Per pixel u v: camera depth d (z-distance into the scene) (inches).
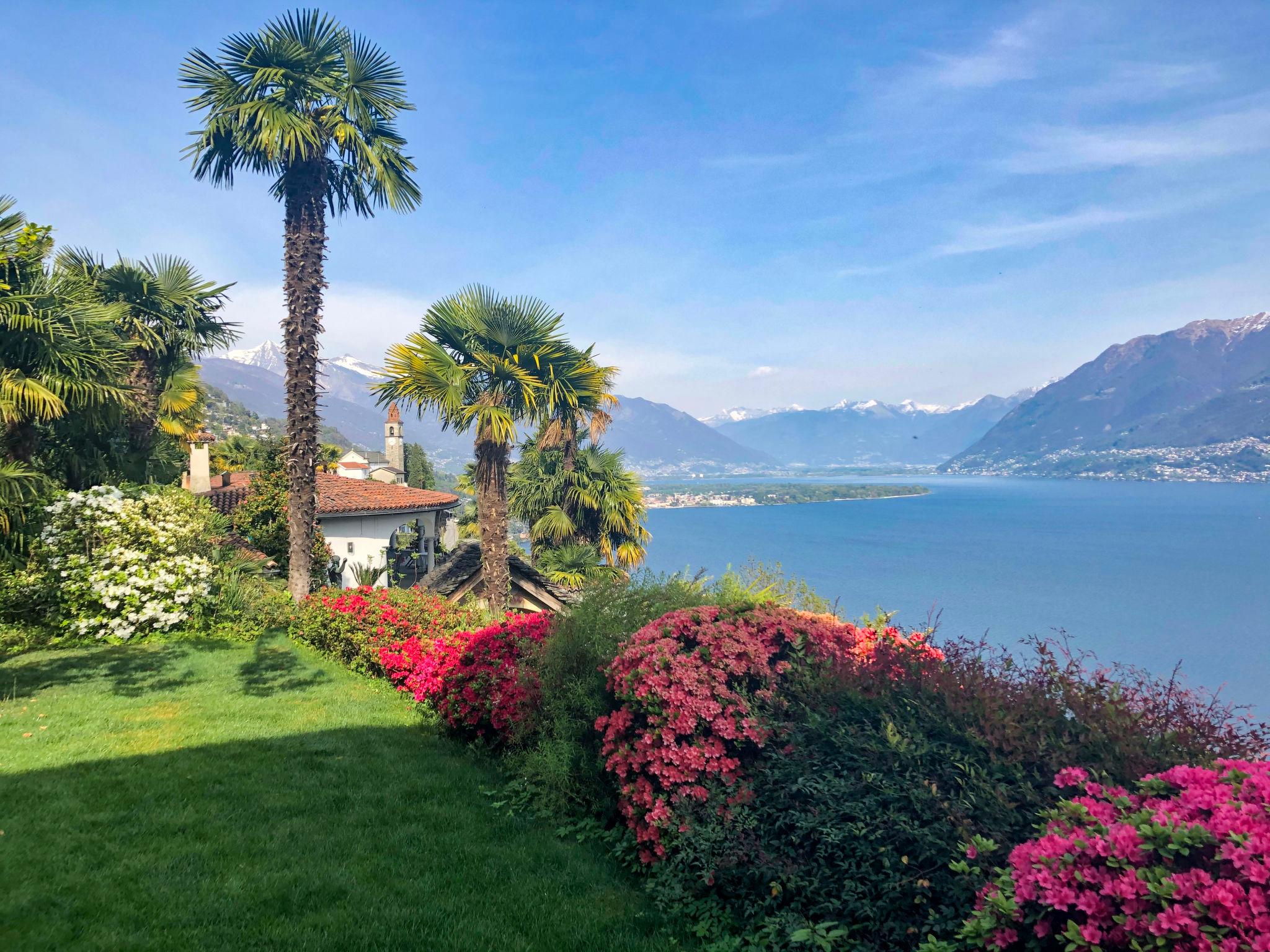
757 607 198.4
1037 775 126.2
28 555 424.5
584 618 223.8
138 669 358.3
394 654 351.3
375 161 502.9
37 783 201.0
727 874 149.3
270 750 249.8
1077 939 93.4
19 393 357.4
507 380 464.8
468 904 156.0
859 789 138.5
